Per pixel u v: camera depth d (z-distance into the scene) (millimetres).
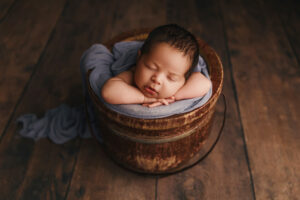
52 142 1267
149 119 843
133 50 1073
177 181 1165
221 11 1979
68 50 1668
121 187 1144
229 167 1210
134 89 885
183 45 810
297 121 1376
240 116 1391
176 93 909
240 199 1123
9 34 1736
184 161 1117
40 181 1150
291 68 1619
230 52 1703
